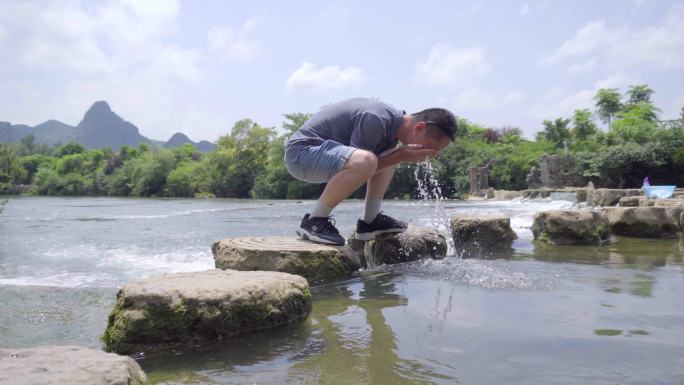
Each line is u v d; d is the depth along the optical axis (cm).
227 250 343
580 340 176
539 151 4081
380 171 364
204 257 459
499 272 323
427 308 231
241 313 203
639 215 556
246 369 160
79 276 362
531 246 484
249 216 1154
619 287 269
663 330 187
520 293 258
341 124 340
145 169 6206
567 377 142
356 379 146
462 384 139
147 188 6188
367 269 363
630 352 162
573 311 218
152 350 187
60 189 7044
